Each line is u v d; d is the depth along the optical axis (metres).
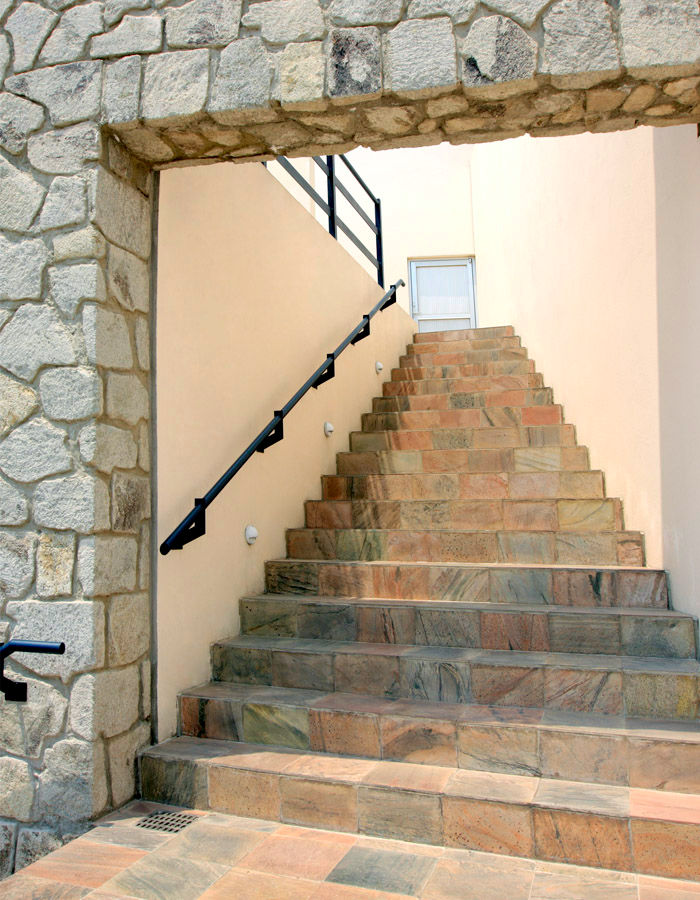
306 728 2.35
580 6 1.90
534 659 2.45
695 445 2.44
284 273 3.71
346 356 4.65
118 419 2.29
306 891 1.73
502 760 2.12
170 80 2.12
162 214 2.57
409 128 2.18
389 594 3.06
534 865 1.83
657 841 1.77
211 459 2.88
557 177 4.41
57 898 1.72
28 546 2.21
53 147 2.23
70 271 2.21
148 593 2.44
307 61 2.03
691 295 2.43
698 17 1.85
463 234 8.16
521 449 3.98
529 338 5.54
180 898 1.71
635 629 2.50
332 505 3.72
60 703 2.16
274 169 5.81
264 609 2.98
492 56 1.93
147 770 2.30
